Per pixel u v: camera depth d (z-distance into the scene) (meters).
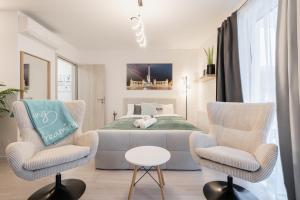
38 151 1.78
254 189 1.93
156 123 2.83
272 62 1.93
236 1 2.52
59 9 2.75
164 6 2.63
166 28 3.46
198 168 2.38
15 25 2.83
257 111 1.79
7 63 2.86
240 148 1.83
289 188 1.56
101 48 4.91
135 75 5.03
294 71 1.44
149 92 5.02
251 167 1.39
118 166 2.41
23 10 2.79
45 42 3.39
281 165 1.63
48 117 1.96
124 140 2.40
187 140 2.37
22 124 1.73
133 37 3.99
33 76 3.21
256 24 2.20
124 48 4.91
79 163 1.69
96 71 4.96
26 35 3.01
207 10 2.76
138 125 2.60
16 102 1.74
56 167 1.55
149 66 5.00
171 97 5.00
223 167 1.55
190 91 4.97
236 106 2.00
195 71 4.96
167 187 1.96
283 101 1.59
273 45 1.92
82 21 3.16
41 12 2.85
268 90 1.98
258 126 1.72
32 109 1.84
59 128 1.99
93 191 1.88
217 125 2.08
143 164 1.51
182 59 4.99
